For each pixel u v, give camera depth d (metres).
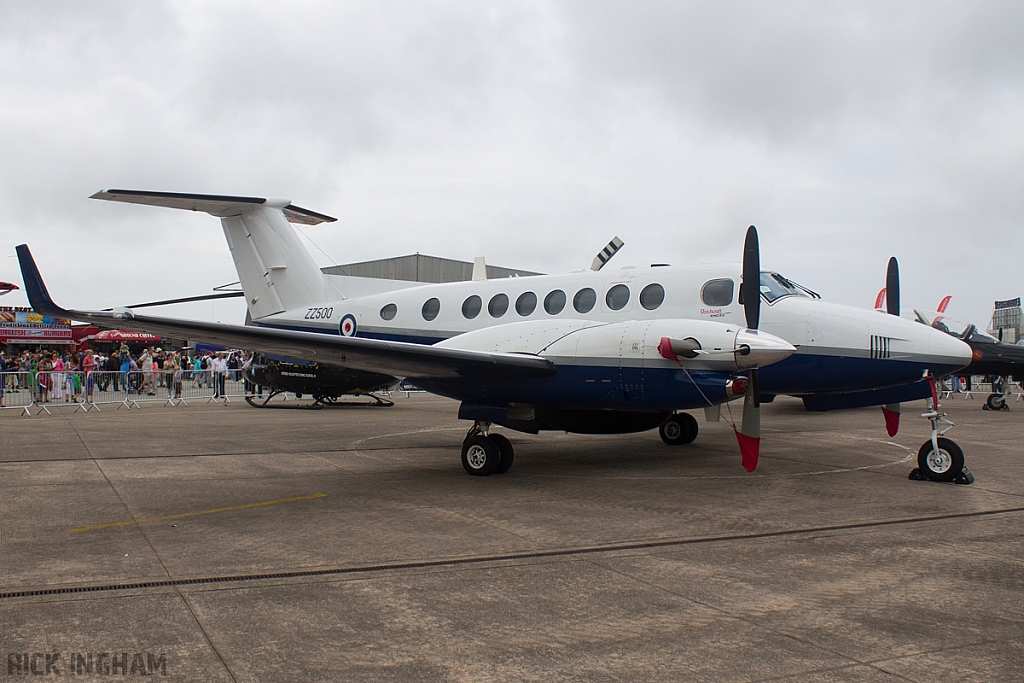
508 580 4.26
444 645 3.29
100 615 3.64
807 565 4.59
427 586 4.14
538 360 7.77
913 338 8.21
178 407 19.34
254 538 5.22
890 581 4.26
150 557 4.70
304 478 7.88
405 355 7.34
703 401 7.17
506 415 8.09
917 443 11.14
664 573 4.41
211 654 3.17
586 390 7.67
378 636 3.39
